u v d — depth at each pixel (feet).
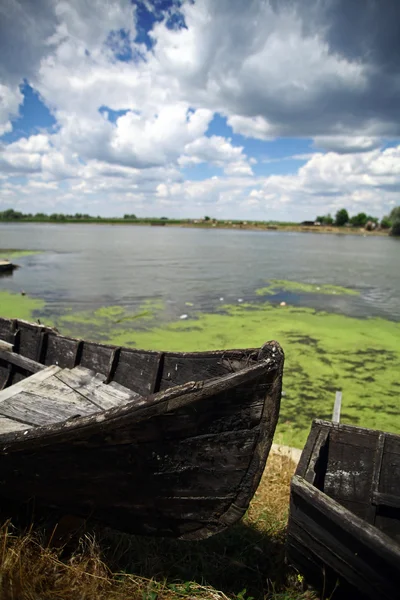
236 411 8.28
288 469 14.84
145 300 46.62
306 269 79.77
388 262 94.68
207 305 45.03
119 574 8.87
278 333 34.45
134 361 13.56
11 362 16.25
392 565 6.98
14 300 44.80
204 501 9.00
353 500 10.78
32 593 7.45
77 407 12.01
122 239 165.48
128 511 9.52
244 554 10.55
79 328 34.55
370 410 20.80
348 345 31.68
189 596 8.60
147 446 8.72
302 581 9.05
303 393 22.82
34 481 9.43
